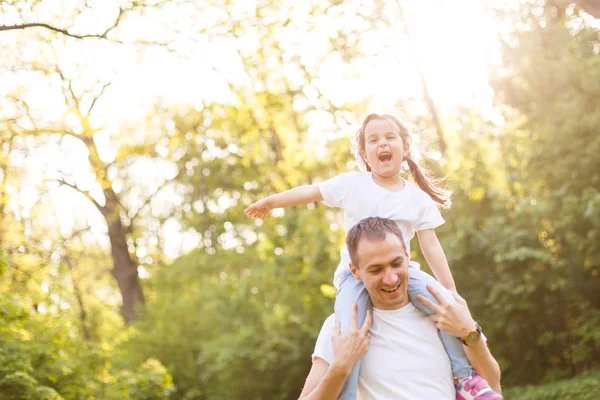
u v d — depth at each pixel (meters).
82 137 15.07
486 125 15.95
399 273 3.05
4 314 7.93
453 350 3.15
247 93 19.81
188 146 24.91
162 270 24.67
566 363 14.25
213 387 16.70
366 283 3.08
